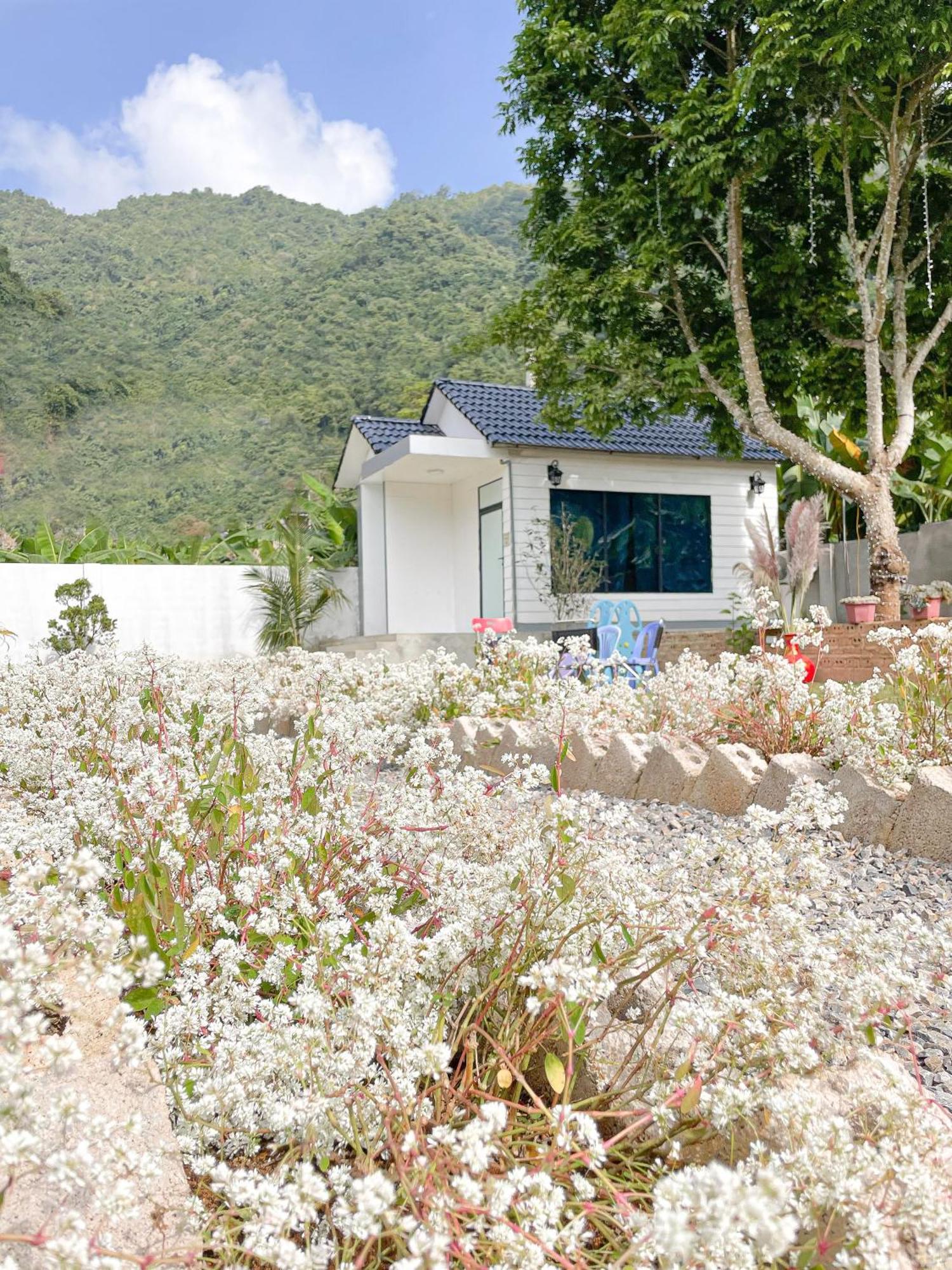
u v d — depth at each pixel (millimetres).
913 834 3584
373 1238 1143
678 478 15750
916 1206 1166
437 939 1748
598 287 12383
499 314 13711
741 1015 1609
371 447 16469
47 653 14734
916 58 10422
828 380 13750
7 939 1236
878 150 11805
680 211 12281
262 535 21188
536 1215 1153
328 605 17500
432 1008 1732
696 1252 1025
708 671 5422
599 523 15203
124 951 1854
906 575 11180
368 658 6719
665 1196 990
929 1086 1888
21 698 4668
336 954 1952
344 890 2295
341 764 2879
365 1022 1485
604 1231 1296
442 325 55531
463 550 16453
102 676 4348
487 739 5273
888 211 11328
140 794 2256
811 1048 1616
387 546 16375
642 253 12016
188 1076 1597
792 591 12188
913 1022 2061
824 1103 1486
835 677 9906
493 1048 1740
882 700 5477
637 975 1836
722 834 2285
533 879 1898
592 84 12672
